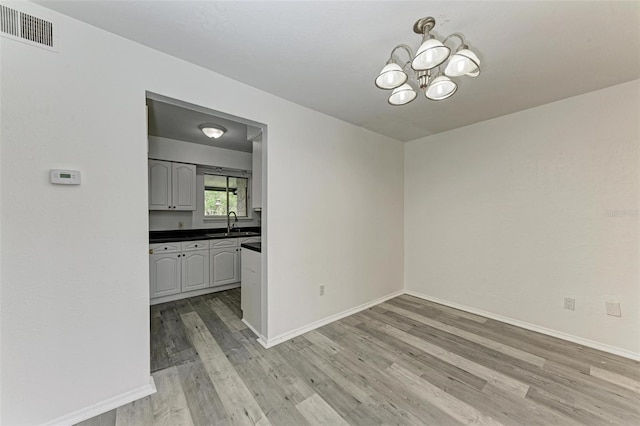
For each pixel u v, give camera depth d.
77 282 1.46
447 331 2.61
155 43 1.64
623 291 2.16
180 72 1.80
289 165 2.47
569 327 2.42
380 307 3.31
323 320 2.78
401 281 3.86
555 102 2.49
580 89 2.25
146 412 1.52
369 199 3.33
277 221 2.39
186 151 4.11
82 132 1.46
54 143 1.38
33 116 1.33
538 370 1.95
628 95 2.13
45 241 1.37
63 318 1.42
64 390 1.42
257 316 2.54
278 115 2.38
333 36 1.58
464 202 3.20
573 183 2.40
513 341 2.40
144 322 1.67
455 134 3.28
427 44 1.20
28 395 1.33
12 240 1.29
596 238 2.29
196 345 2.32
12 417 1.30
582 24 1.46
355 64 1.88
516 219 2.76
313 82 2.13
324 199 2.80
